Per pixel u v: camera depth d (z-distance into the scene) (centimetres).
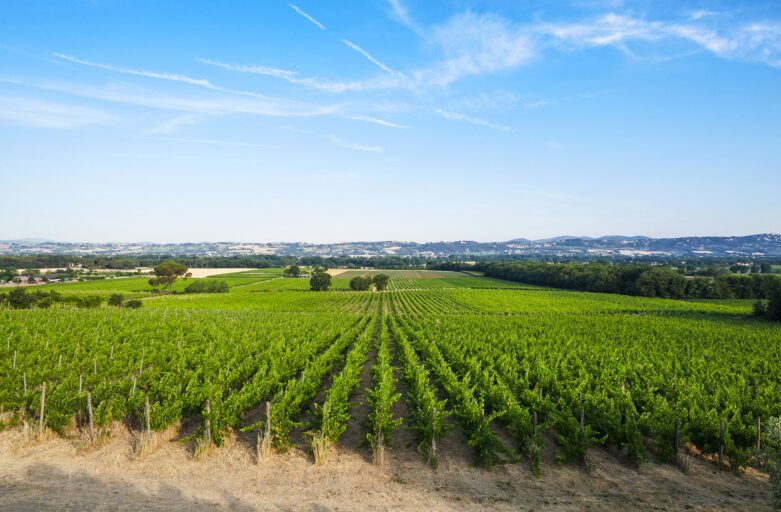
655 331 4625
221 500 1211
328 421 1541
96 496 1201
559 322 5466
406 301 9538
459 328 4728
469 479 1373
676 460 1500
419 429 1603
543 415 1936
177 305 8031
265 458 1466
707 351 3312
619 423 1577
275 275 17000
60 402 1627
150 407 1645
